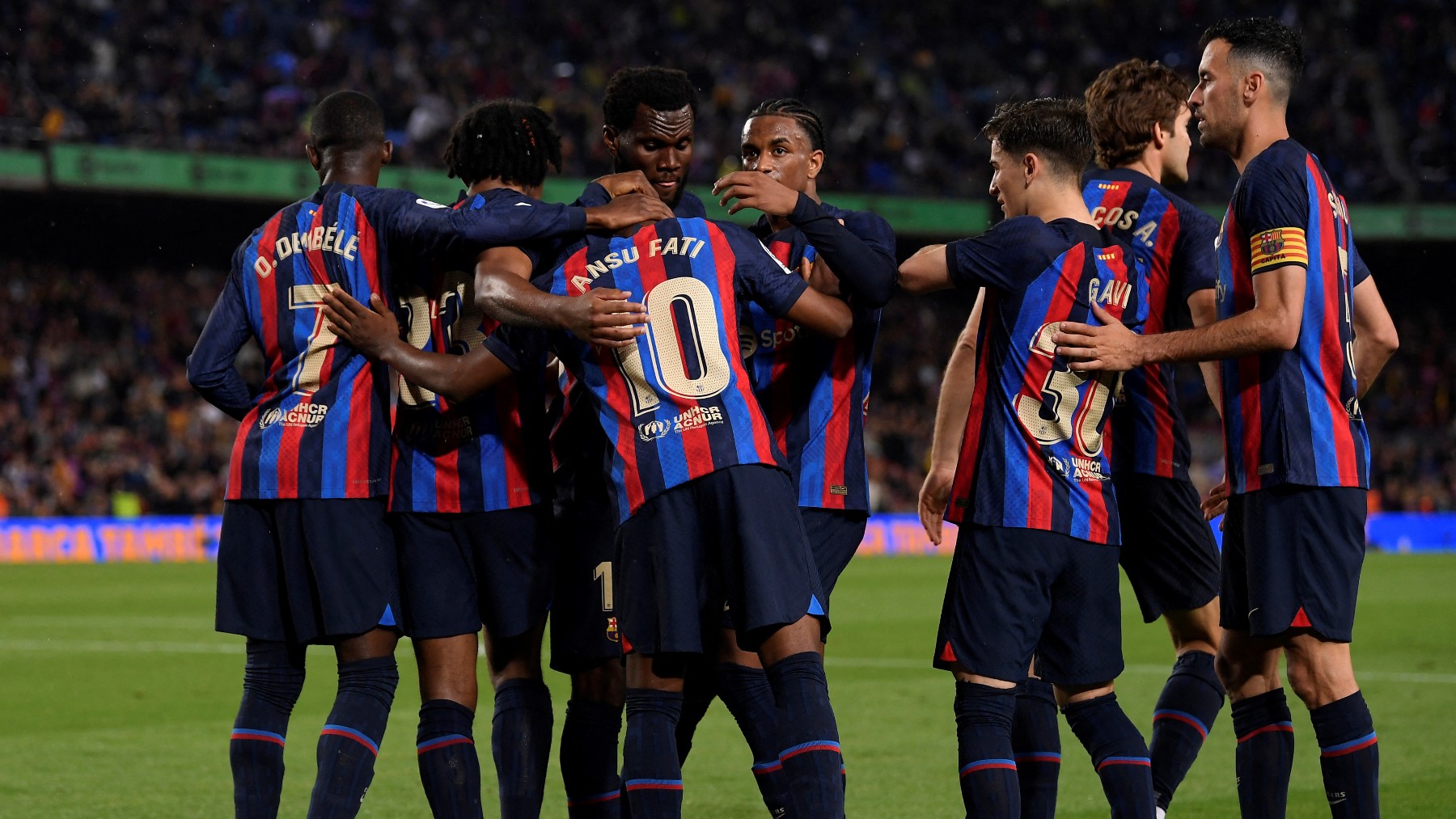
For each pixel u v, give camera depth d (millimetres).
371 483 14062
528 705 14375
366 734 13648
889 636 39344
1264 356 13969
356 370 14133
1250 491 14055
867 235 14117
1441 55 119812
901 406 111438
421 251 13828
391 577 14219
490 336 13641
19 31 98312
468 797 13797
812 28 124438
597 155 107625
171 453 91125
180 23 106250
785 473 13188
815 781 12344
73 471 86812
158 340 102812
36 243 102500
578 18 119688
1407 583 58156
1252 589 13977
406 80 108688
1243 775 14469
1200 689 15992
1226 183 106625
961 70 123562
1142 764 13719
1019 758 14289
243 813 13555
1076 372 13547
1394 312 119438
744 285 13438
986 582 13445
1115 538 13844
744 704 14188
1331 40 121750
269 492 13883
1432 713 24859
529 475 14312
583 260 13367
